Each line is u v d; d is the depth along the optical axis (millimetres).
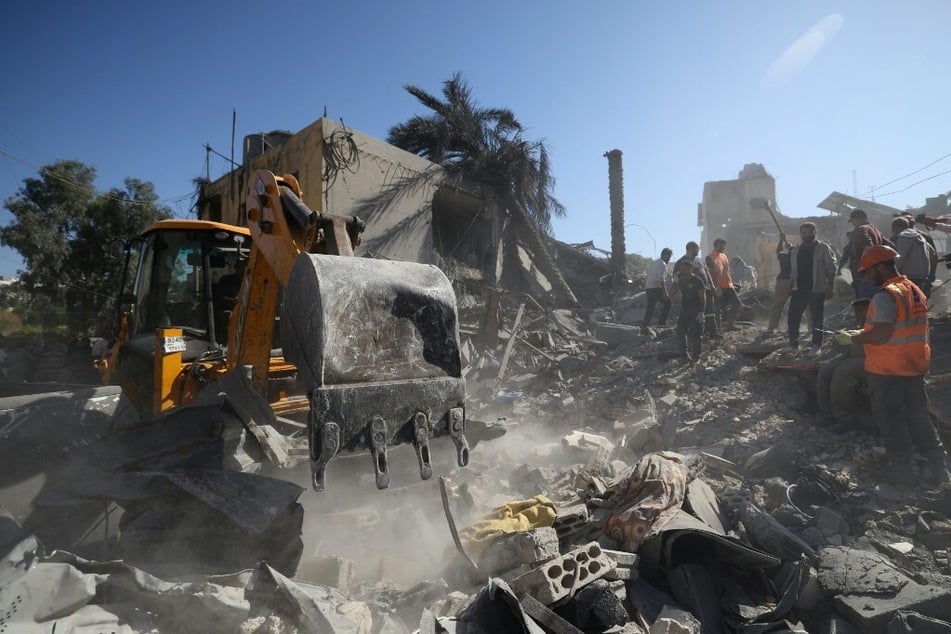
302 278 2459
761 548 3236
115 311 5859
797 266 7090
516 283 18516
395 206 14258
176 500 2680
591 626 2469
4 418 2717
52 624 1942
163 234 5262
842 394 5125
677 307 13984
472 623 2281
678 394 7242
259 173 3439
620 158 20719
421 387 2432
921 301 4113
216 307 5227
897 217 7215
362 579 3051
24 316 25453
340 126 12969
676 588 2867
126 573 2197
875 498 3961
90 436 2959
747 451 4973
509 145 17453
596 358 9750
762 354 7953
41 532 2701
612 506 3389
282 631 2045
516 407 7992
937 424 4758
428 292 2605
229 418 3066
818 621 2828
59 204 24125
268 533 2645
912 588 2768
